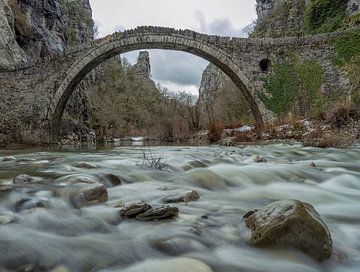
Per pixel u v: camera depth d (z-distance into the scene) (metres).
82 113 36.53
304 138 17.34
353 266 3.37
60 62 27.59
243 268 3.20
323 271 3.27
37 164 9.12
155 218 4.37
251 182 7.19
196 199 5.68
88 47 27.75
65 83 27.34
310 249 3.46
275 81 27.25
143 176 7.32
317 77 26.36
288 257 3.42
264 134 22.14
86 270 3.09
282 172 7.98
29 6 39.31
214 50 27.64
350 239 4.02
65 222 4.19
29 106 27.03
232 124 28.56
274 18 55.19
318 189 6.71
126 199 5.38
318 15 40.75
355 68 24.62
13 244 3.41
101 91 70.62
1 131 25.95
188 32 27.89
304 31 45.62
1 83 26.75
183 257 3.38
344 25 35.03
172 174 7.64
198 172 7.42
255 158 10.20
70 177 6.32
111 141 40.97
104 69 79.31
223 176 7.39
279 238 3.55
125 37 27.81
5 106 26.50
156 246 3.59
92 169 7.98
